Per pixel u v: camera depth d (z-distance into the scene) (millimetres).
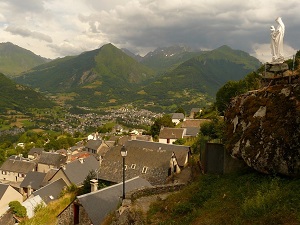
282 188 10305
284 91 11570
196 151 37812
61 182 53375
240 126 12938
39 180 64938
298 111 10609
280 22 13102
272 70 13297
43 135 158750
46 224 29562
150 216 13977
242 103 13375
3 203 52406
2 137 164750
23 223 31688
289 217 8906
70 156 82375
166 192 17703
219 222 10656
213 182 14070
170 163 39250
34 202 42969
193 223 11672
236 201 11367
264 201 9984
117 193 21016
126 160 41469
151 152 41594
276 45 13289
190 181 18234
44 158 85688
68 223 20188
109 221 16750
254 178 11961
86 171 57812
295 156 10422
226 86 59781
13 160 89625
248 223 9672
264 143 11398
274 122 11336
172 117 107250
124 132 154875
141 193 17000
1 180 86688
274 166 10984
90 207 18875
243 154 12164
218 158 14961
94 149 90062
